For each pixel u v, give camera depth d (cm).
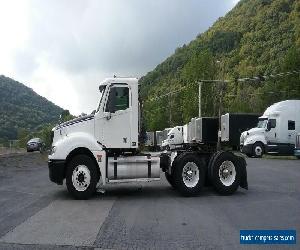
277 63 7900
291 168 2228
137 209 1070
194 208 1083
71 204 1147
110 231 832
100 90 1305
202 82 5853
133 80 1299
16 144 6097
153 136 1453
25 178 1862
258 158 3281
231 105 7075
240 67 8869
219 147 1428
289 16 9775
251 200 1209
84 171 1236
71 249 711
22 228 855
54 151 1243
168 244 743
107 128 1279
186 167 1297
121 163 1258
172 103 7388
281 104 3356
